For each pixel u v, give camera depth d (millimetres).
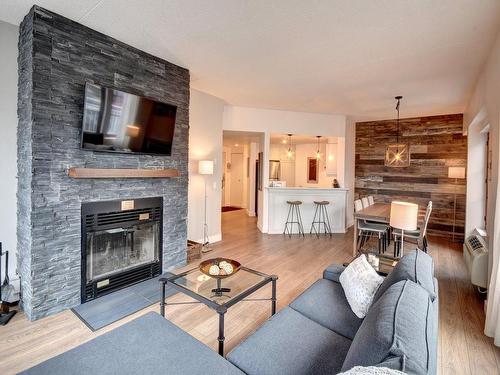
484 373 2004
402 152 5375
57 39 2504
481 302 3068
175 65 3588
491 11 2293
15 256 2797
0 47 2623
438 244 5594
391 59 3305
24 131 2525
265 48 3082
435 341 1228
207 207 5156
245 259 4352
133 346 1537
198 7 2340
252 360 1443
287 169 9984
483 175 4691
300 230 6293
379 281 1953
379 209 5023
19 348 2123
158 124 3289
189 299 2939
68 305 2701
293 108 5898
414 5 2252
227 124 5738
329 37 2809
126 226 3162
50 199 2523
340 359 1448
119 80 2975
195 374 1339
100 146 2783
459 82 3992
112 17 2523
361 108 5750
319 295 2186
